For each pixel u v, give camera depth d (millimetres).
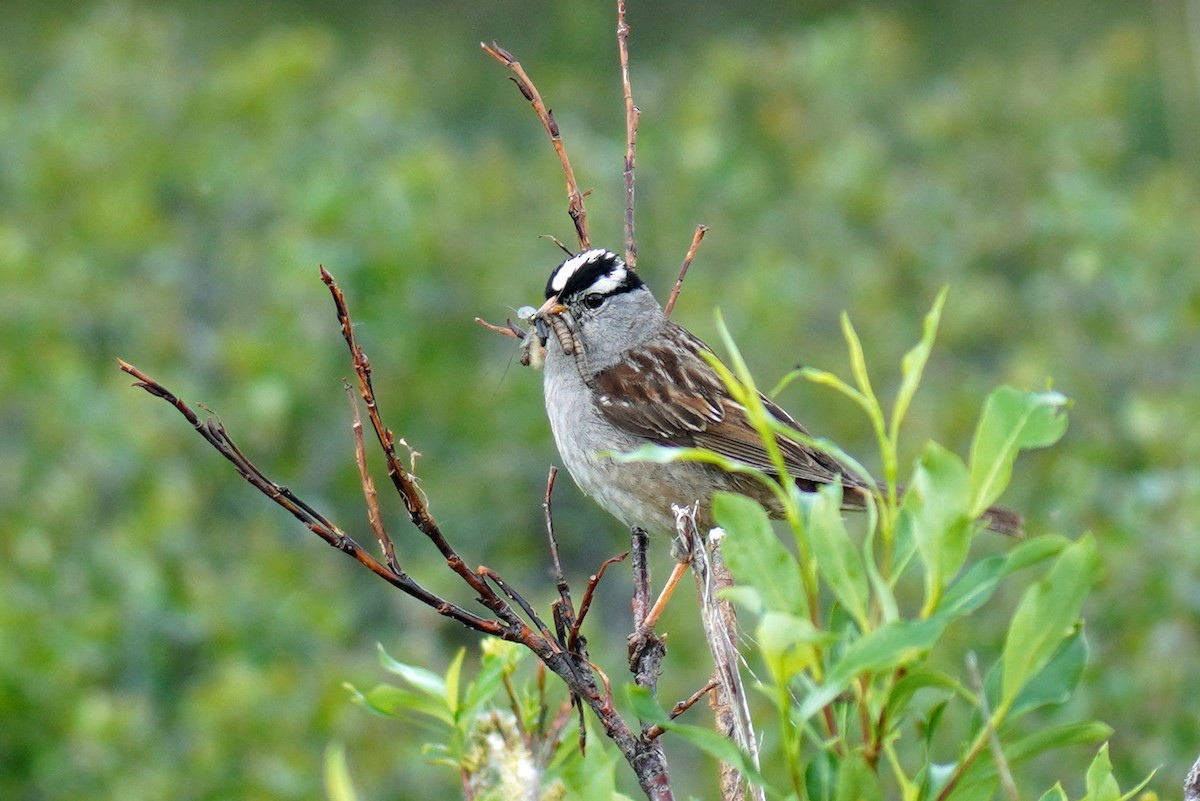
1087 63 17578
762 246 14469
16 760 9938
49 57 20344
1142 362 12609
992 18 24156
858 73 17031
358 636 12461
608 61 23438
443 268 13812
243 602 11352
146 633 11117
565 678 4625
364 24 23938
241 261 13977
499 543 13359
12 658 9922
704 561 5039
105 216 13750
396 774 10180
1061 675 3404
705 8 23859
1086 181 13875
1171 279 13156
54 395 12180
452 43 23578
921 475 3271
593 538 13641
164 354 13273
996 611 10328
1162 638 9719
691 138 15133
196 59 19031
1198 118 15117
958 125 16250
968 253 14859
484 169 14555
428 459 13492
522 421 13703
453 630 12617
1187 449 10852
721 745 3484
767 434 3373
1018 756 3422
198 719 10125
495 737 4246
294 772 9742
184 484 11789
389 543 4672
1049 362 12344
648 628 5805
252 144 14898
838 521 3309
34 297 12828
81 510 11766
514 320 13836
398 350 13320
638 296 8312
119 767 9891
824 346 13578
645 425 7941
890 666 3252
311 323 13047
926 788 3465
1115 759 9445
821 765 3479
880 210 14992
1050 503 11125
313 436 13477
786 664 3260
